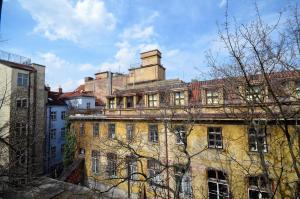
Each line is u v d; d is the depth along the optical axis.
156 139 20.88
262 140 12.89
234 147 16.56
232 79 8.59
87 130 26.91
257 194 15.23
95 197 14.70
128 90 25.81
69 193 16.91
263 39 7.63
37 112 28.77
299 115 8.62
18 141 15.15
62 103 35.69
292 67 7.12
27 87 27.12
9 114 23.20
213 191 17.55
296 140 13.70
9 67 25.44
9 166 12.98
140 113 22.41
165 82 26.45
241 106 10.73
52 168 32.16
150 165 20.30
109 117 24.39
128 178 8.91
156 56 28.48
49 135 32.28
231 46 7.93
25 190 16.19
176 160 18.94
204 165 17.95
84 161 26.47
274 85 8.38
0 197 14.81
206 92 18.81
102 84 39.31
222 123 17.28
